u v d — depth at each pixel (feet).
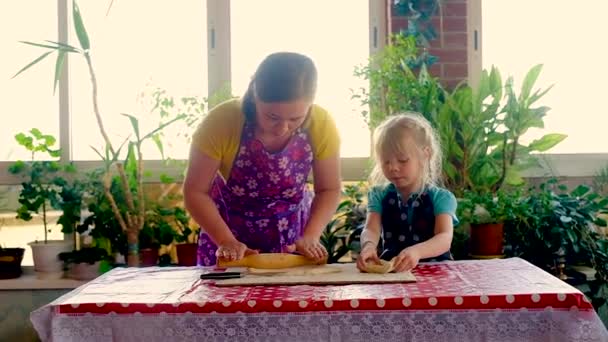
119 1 11.85
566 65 12.18
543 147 11.00
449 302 4.69
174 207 11.43
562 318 4.66
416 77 11.69
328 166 6.72
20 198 11.43
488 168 10.88
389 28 11.85
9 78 11.90
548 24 12.19
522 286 5.01
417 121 7.52
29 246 11.50
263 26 12.05
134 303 4.79
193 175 6.46
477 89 11.48
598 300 10.13
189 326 4.76
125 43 11.87
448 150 10.69
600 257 10.07
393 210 7.48
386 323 4.71
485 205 9.94
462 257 10.16
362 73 10.96
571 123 12.19
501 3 12.15
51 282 10.93
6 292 11.03
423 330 4.71
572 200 10.29
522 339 4.70
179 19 11.96
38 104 11.96
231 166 6.55
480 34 12.04
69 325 4.81
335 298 4.77
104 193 10.85
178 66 11.97
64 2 11.88
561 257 10.14
